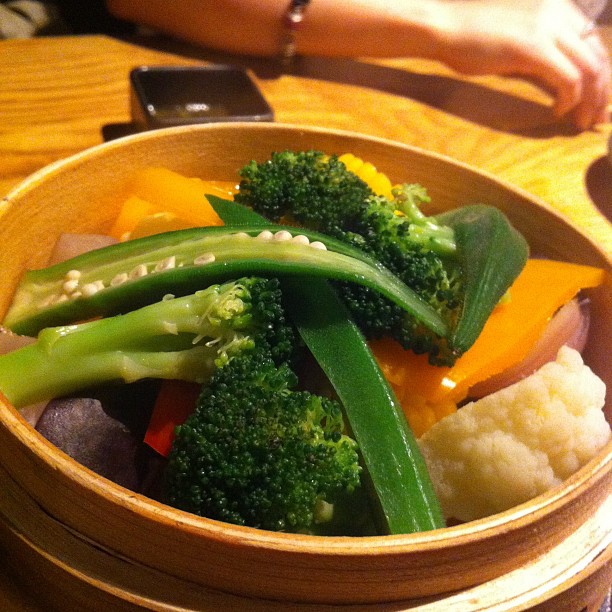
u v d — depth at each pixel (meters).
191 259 0.27
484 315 0.28
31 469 0.23
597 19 0.72
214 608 0.23
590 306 0.32
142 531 0.22
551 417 0.26
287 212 0.31
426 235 0.30
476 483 0.26
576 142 0.51
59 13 0.65
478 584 0.24
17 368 0.26
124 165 0.34
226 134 0.35
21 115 0.43
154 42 0.55
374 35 0.57
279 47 0.54
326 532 0.25
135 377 0.26
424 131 0.48
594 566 0.25
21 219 0.30
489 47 0.56
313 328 0.26
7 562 0.26
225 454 0.23
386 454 0.25
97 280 0.28
